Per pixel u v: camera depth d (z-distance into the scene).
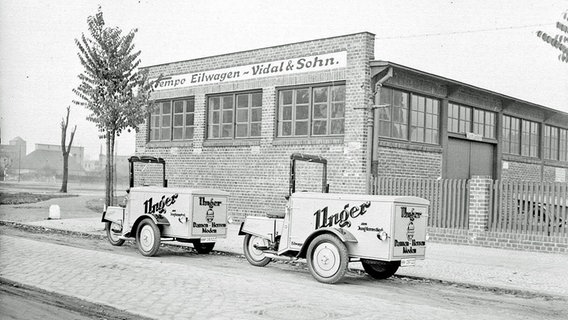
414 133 19.94
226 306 7.53
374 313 7.45
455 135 21.77
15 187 52.41
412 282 10.60
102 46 17.66
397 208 9.73
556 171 29.05
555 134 29.34
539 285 10.22
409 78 19.33
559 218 14.62
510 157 25.19
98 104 17.75
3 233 16.25
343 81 18.58
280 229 11.37
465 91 21.88
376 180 17.61
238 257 13.26
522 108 25.83
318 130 19.31
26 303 7.55
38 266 10.31
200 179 22.94
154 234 12.73
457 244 16.19
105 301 7.65
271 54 20.59
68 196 39.31
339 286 9.71
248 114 21.61
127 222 13.79
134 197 13.70
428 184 16.89
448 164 21.70
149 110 18.34
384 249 9.66
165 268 10.62
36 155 113.38
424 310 7.79
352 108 18.16
